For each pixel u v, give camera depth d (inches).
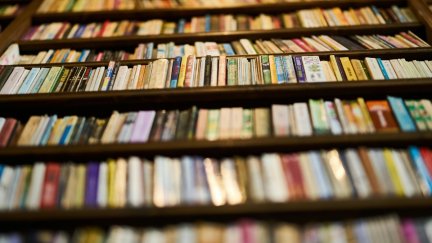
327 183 46.2
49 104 57.8
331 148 50.8
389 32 72.0
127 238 43.1
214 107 58.7
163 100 57.1
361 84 56.4
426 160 48.7
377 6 80.2
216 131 52.7
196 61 62.8
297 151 50.9
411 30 71.9
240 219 44.6
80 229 45.3
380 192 45.1
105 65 64.8
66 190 47.2
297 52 64.4
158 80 59.6
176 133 52.5
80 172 49.2
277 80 58.3
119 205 45.3
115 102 57.4
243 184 46.8
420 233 42.6
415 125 51.7
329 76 59.2
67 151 50.5
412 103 55.1
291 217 44.9
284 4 80.1
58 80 61.6
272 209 43.9
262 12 81.1
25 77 62.4
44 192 46.9
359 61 62.5
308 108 55.3
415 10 74.9
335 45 67.2
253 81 58.8
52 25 79.7
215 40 72.9
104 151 50.4
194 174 48.2
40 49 73.1
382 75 58.9
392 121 52.6
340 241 42.2
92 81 61.0
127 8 82.1
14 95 57.9
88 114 59.7
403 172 47.2
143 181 47.6
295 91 56.4
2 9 89.0
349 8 79.7
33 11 82.7
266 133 51.9
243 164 49.3
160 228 45.4
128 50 74.2
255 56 63.7
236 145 50.1
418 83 56.2
